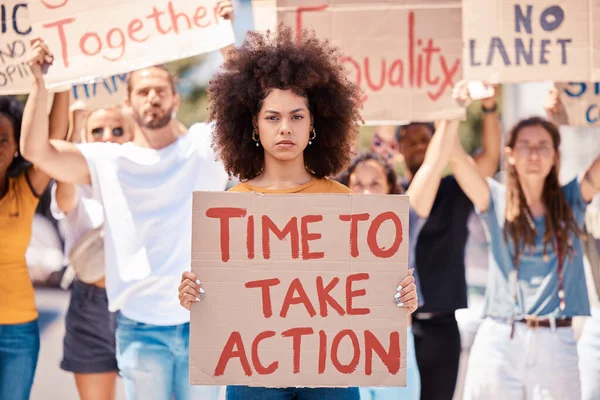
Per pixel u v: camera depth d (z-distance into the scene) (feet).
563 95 20.61
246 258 12.21
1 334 19.54
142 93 18.30
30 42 18.11
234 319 12.18
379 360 12.17
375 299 12.19
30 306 20.01
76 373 20.88
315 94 13.05
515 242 19.76
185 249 17.88
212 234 12.22
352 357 12.17
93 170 18.16
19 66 19.27
